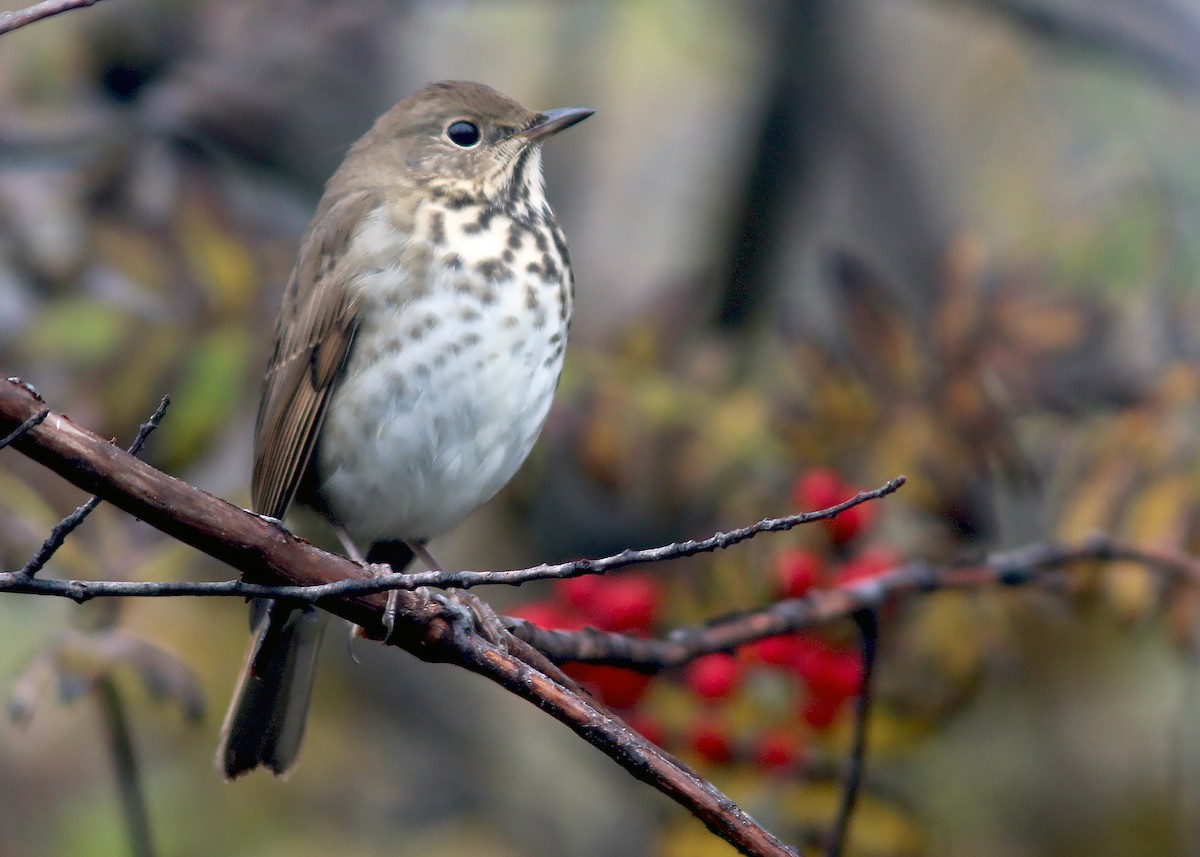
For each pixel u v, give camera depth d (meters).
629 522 11.84
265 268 11.02
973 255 10.41
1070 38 13.73
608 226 14.59
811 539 8.74
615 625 8.08
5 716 12.41
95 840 12.13
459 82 9.40
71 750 12.54
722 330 11.92
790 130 14.32
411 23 14.16
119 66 12.18
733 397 10.60
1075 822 11.00
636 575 9.79
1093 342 10.16
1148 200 10.60
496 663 5.93
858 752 7.22
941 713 8.71
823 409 10.00
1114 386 10.09
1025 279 10.46
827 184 14.50
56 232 10.81
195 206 11.23
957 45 14.96
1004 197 14.45
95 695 8.88
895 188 14.51
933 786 10.97
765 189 14.16
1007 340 10.15
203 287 10.68
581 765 13.52
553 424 10.53
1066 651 10.68
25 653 9.34
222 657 10.60
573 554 12.08
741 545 8.97
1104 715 11.02
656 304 11.06
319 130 12.84
